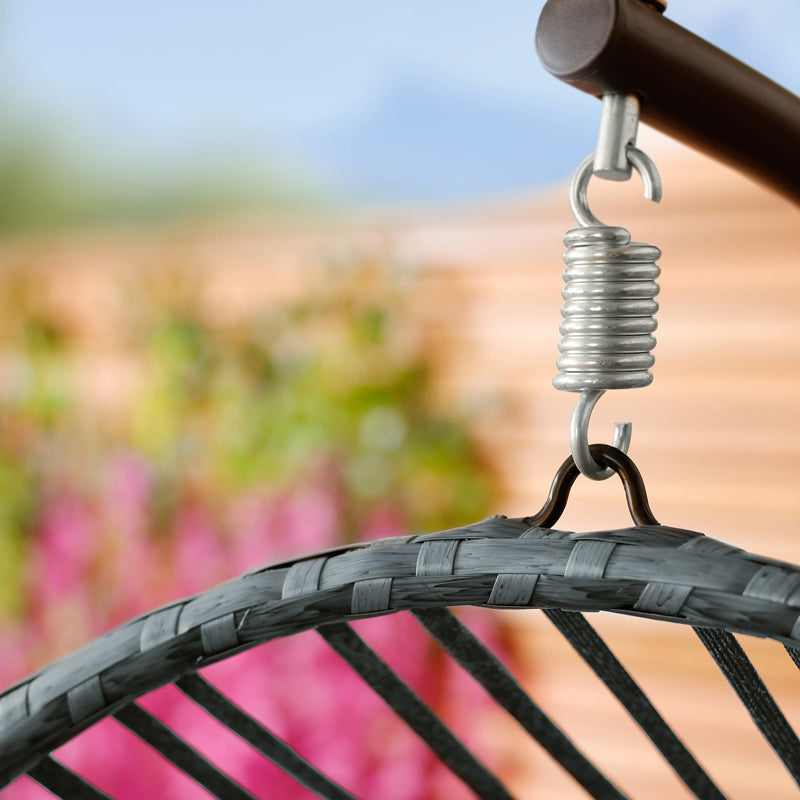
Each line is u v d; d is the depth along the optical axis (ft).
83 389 11.62
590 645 3.03
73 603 10.97
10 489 11.52
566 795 9.68
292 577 3.00
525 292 10.21
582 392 2.92
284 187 13.80
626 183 9.64
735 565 2.80
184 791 8.87
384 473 10.43
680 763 3.09
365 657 3.14
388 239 10.76
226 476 10.80
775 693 8.89
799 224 9.04
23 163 15.33
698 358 9.47
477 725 9.59
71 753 8.96
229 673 9.05
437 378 10.53
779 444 9.24
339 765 8.96
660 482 9.69
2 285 12.01
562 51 2.85
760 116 2.90
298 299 10.96
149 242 11.64
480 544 2.91
